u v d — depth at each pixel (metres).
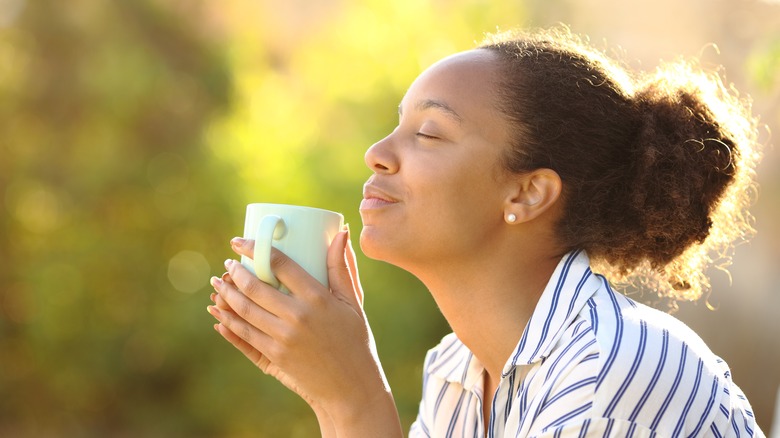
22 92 9.88
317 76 8.99
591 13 8.52
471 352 2.72
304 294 2.33
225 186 9.15
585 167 2.47
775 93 5.11
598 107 2.50
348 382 2.37
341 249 2.44
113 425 9.86
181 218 9.46
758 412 7.91
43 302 9.73
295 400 8.72
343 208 7.91
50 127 9.95
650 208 2.51
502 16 8.10
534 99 2.44
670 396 2.16
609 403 2.14
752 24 7.98
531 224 2.48
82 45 9.81
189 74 9.80
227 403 9.09
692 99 2.62
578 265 2.45
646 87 2.65
